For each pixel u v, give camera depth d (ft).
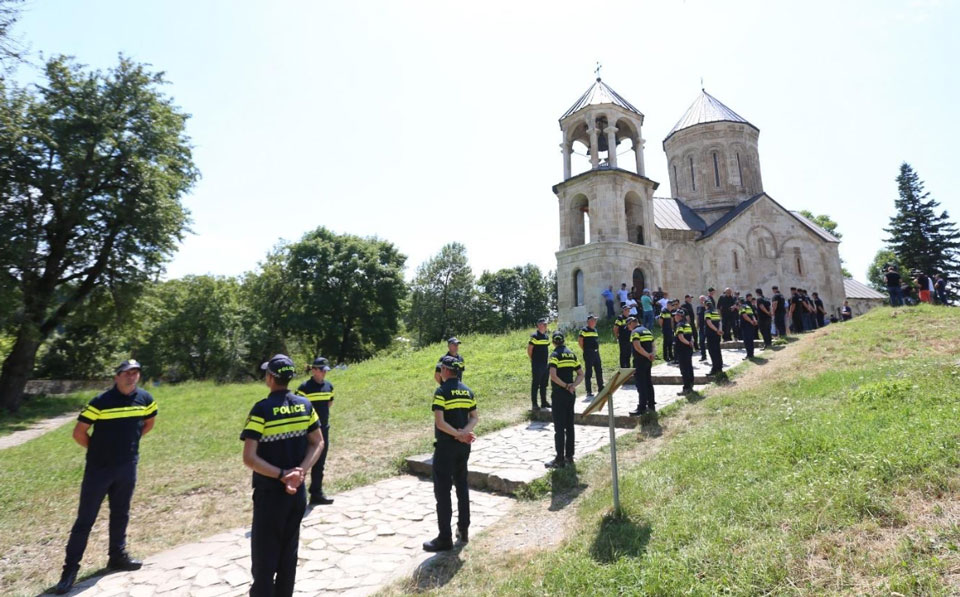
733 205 105.50
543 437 32.01
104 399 18.30
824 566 11.07
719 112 110.83
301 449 13.53
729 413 29.07
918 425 16.92
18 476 30.37
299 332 140.15
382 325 146.51
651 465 21.49
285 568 12.83
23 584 17.33
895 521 12.12
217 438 38.83
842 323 54.44
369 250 151.02
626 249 81.00
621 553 13.93
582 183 85.05
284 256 152.25
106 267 82.02
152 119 81.46
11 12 43.73
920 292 63.46
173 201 84.17
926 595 9.32
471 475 25.90
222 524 22.41
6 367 74.28
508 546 17.42
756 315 51.98
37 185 69.21
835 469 15.20
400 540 19.20
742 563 11.65
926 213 140.36
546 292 222.69
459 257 189.88
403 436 36.04
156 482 28.04
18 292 70.28
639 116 87.20
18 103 68.39
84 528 17.21
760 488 15.47
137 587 16.46
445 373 19.27
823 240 101.09
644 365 32.30
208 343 148.05
